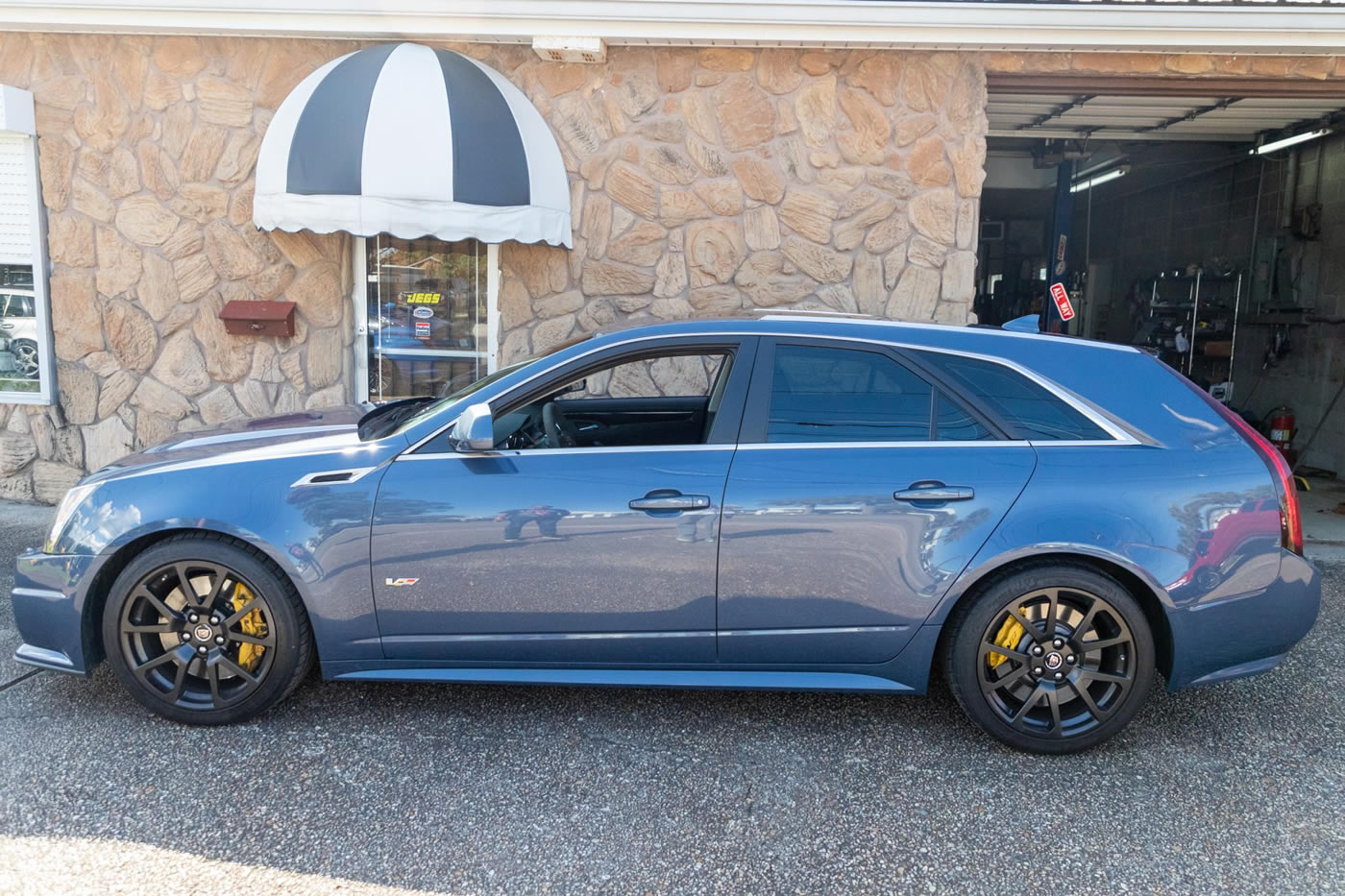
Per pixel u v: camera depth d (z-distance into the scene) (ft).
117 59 21.29
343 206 18.62
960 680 11.19
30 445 22.40
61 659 11.49
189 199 21.65
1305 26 19.72
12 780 10.22
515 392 11.50
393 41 21.03
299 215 18.80
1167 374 11.51
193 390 22.17
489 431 10.67
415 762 10.89
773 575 10.94
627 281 21.97
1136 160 32.14
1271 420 29.30
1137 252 39.99
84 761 10.67
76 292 21.97
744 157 21.62
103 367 22.16
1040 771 11.01
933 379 11.33
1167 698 13.17
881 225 21.80
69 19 20.38
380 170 18.54
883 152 21.61
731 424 11.28
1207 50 20.79
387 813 9.83
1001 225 39.11
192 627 11.28
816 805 10.20
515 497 10.95
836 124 21.53
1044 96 24.31
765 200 21.74
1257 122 27.68
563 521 10.91
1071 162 31.30
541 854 9.23
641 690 13.02
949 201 21.71
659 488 10.91
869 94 21.47
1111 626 11.05
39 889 8.40
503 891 8.66
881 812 10.08
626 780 10.62
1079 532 10.75
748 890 8.75
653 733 11.75
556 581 11.02
